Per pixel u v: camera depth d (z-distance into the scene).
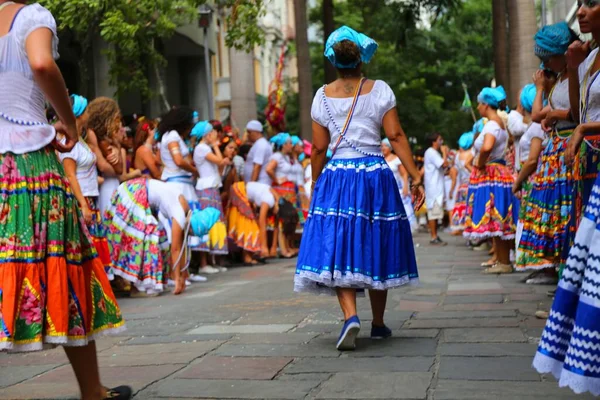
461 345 5.34
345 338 5.30
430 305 7.29
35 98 3.83
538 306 6.90
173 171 10.54
